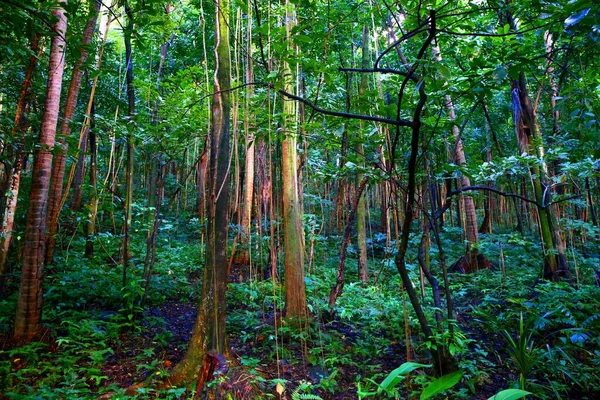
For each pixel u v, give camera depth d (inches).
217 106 107.6
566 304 161.5
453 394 117.6
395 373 72.0
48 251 179.2
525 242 250.1
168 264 260.7
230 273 262.5
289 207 172.9
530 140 219.8
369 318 174.6
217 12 102.9
